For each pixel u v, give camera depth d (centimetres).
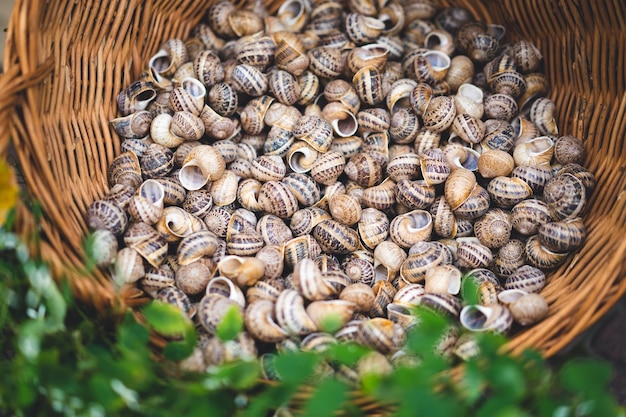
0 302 51
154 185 65
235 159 68
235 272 60
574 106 69
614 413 46
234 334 51
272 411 55
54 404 50
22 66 56
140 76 69
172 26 72
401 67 73
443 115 68
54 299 50
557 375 49
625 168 62
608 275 55
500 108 70
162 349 55
